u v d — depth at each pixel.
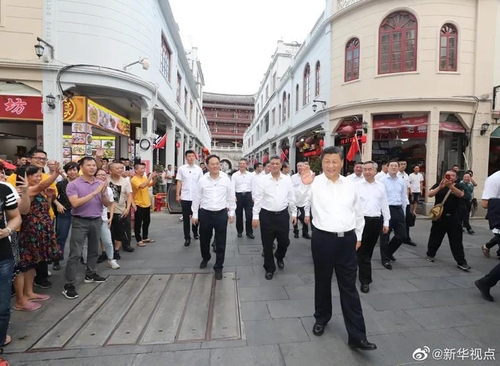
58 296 3.61
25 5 8.34
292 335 2.79
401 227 4.72
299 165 5.07
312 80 14.16
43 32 8.44
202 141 31.53
